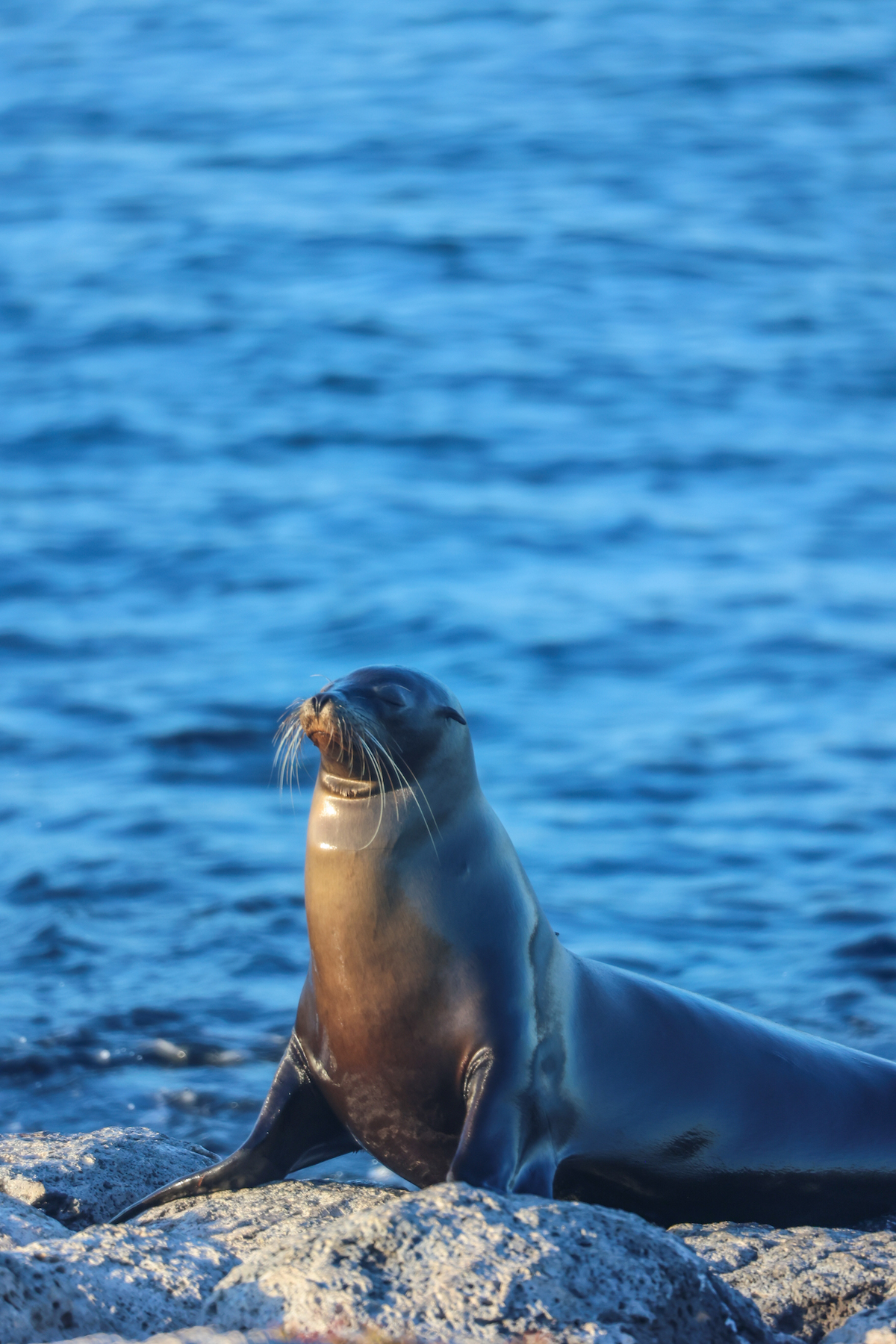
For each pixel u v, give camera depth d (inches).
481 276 5511.8
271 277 5457.7
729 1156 1077.8
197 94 7637.8
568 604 3169.3
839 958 1785.2
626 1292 732.0
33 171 6569.9
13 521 3523.6
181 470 3917.3
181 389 4505.4
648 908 1947.6
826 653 2906.0
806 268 5644.7
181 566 3312.0
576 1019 1010.1
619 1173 1054.4
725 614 3110.2
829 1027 1605.6
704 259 5708.7
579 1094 1004.6
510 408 4434.1
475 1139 904.3
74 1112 1444.4
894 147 6904.5
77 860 2049.7
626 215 6127.0
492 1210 773.3
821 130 7091.5
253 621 3043.8
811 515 3693.4
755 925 1892.2
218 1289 754.8
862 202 6309.1
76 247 5693.9
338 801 978.1
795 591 3221.0
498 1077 936.3
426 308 5221.5
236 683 2726.4
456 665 2876.5
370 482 3878.0
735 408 4436.5
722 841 2160.4
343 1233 760.3
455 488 3870.6
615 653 2933.1
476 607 3134.8
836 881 2023.9
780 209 6225.4
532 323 5118.1
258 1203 957.8
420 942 957.8
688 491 3860.7
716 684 2790.4
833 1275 877.2
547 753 2502.5
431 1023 958.4
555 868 2075.5
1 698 2640.3
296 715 1056.2
